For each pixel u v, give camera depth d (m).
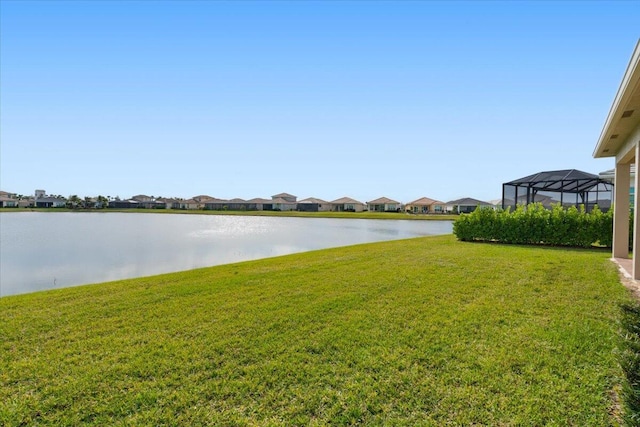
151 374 3.03
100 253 13.89
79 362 3.28
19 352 3.52
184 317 4.52
